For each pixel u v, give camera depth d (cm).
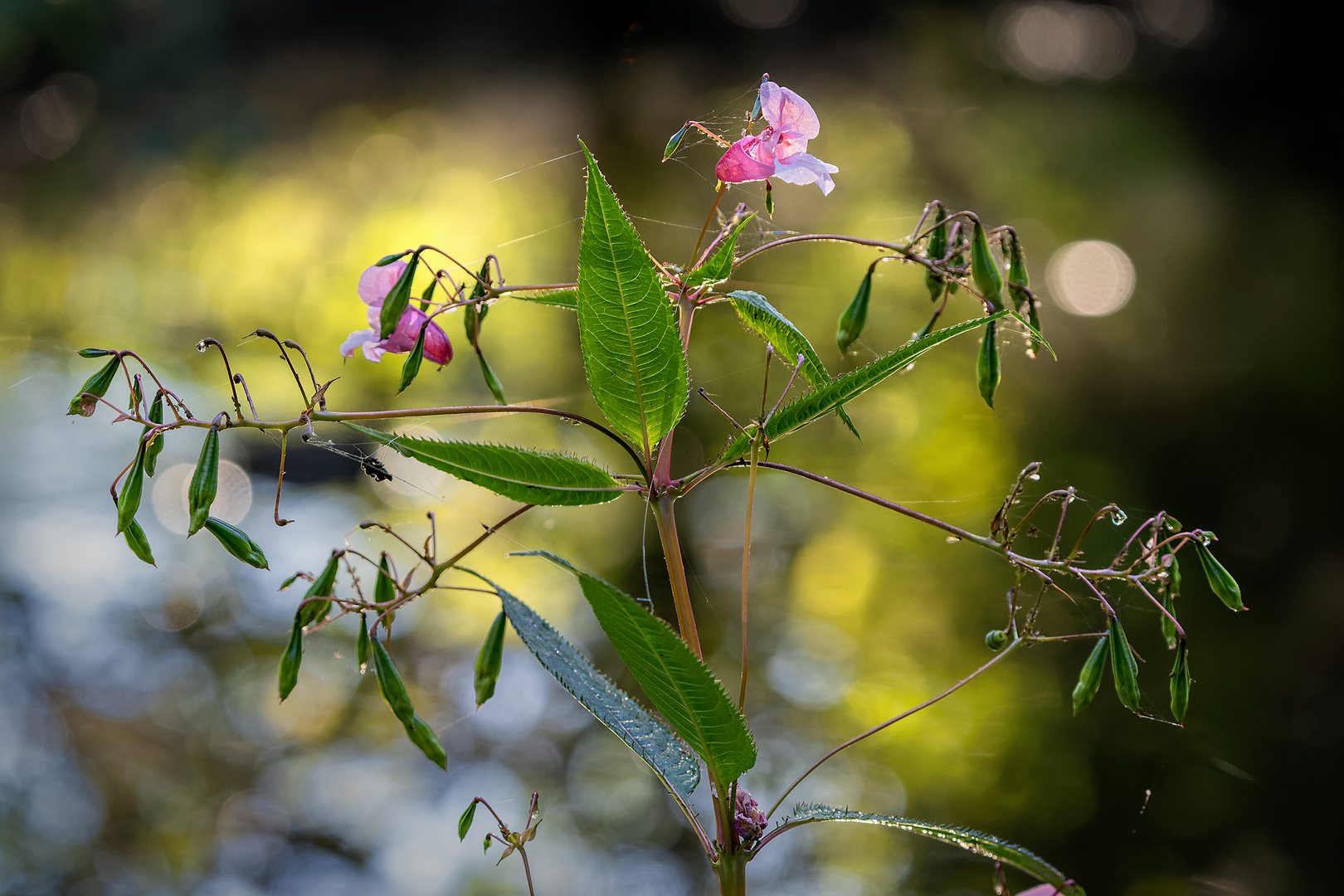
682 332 126
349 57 452
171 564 349
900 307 355
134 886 280
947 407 346
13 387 397
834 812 124
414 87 445
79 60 448
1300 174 421
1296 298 397
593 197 122
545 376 366
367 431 122
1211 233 413
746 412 343
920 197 390
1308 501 362
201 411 381
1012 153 419
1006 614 312
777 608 345
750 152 125
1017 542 307
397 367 365
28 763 296
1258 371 385
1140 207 415
